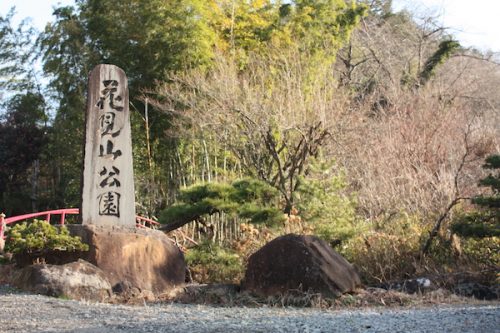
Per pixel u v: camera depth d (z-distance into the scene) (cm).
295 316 730
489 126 2036
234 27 2050
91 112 1094
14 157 2197
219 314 763
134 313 752
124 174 1104
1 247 1137
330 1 2205
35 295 881
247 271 998
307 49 2056
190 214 1159
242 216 1147
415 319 660
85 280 935
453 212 1223
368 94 2212
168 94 1714
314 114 1533
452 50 2548
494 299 997
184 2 1875
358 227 1179
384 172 1545
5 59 2331
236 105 1596
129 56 1961
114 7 1969
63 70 2141
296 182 1434
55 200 2172
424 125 1820
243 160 1672
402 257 1145
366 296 939
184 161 1906
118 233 1044
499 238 1134
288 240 975
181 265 1099
